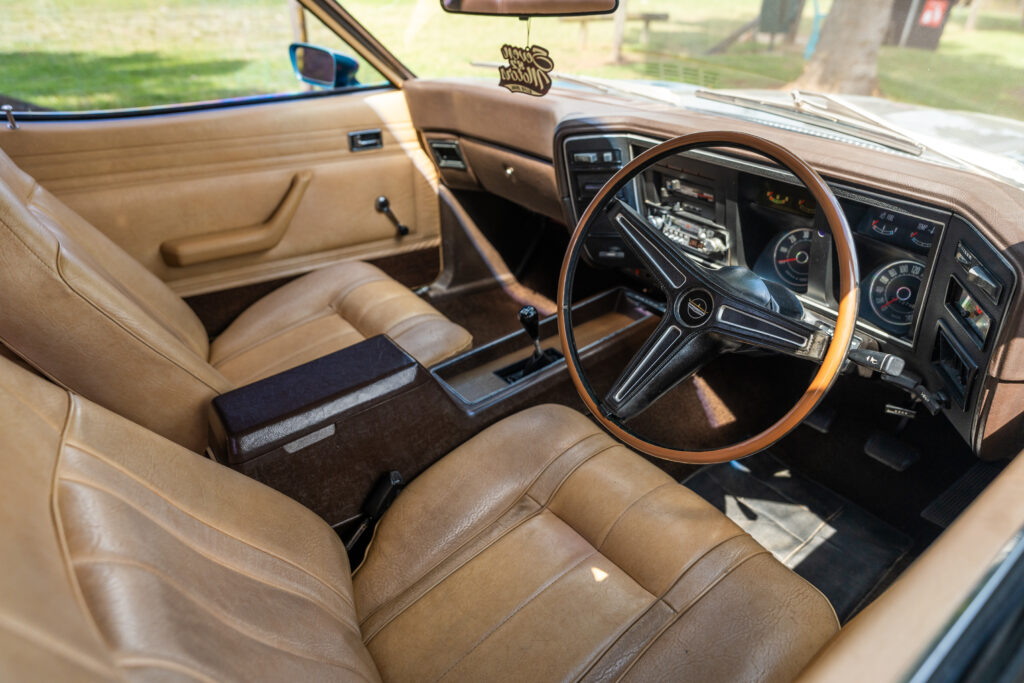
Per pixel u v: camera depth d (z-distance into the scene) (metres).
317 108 2.19
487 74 2.26
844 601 1.50
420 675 0.93
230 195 2.12
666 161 1.62
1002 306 1.00
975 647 0.50
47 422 0.70
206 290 2.17
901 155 1.30
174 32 5.81
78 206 1.91
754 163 1.40
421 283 2.64
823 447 1.78
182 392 1.16
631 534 1.06
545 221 2.72
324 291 1.95
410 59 2.36
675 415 1.85
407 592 1.06
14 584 0.45
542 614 0.99
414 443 1.27
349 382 1.17
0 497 0.52
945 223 1.13
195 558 0.73
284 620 0.77
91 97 4.54
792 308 1.24
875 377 1.36
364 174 2.34
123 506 0.68
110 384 1.10
